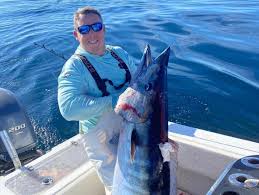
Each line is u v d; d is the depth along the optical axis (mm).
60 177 3072
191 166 3260
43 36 9883
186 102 5883
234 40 8094
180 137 3311
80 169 3164
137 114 2271
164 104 2324
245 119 5434
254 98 5852
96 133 2836
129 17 10805
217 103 5812
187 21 9875
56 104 6180
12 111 4363
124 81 2971
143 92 2273
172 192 2375
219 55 7383
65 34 9852
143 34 9062
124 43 8523
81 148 3441
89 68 2836
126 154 2340
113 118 2777
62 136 5402
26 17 12695
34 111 6035
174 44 8156
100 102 2711
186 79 6516
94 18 2818
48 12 13094
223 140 3234
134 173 2318
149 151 2285
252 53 7324
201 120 5469
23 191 2912
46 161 3271
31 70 7621
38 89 6742
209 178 3186
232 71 6672
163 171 2309
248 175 2254
